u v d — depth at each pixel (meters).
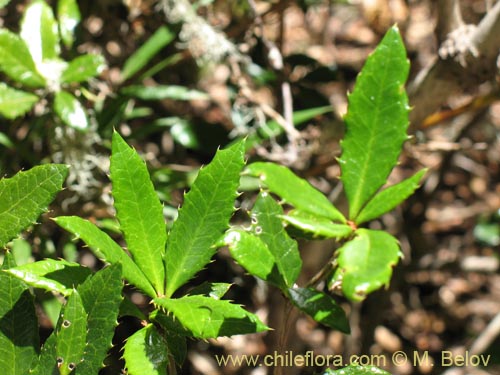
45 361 0.19
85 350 0.19
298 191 0.21
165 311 0.20
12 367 0.20
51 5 0.40
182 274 0.20
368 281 0.17
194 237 0.20
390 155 0.21
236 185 0.20
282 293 0.21
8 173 0.38
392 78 0.22
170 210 0.39
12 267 0.20
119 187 0.20
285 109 0.44
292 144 0.42
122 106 0.42
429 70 0.38
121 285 0.19
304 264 0.43
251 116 0.45
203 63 0.46
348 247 0.19
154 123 0.45
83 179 0.38
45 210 0.21
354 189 0.22
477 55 0.35
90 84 0.41
